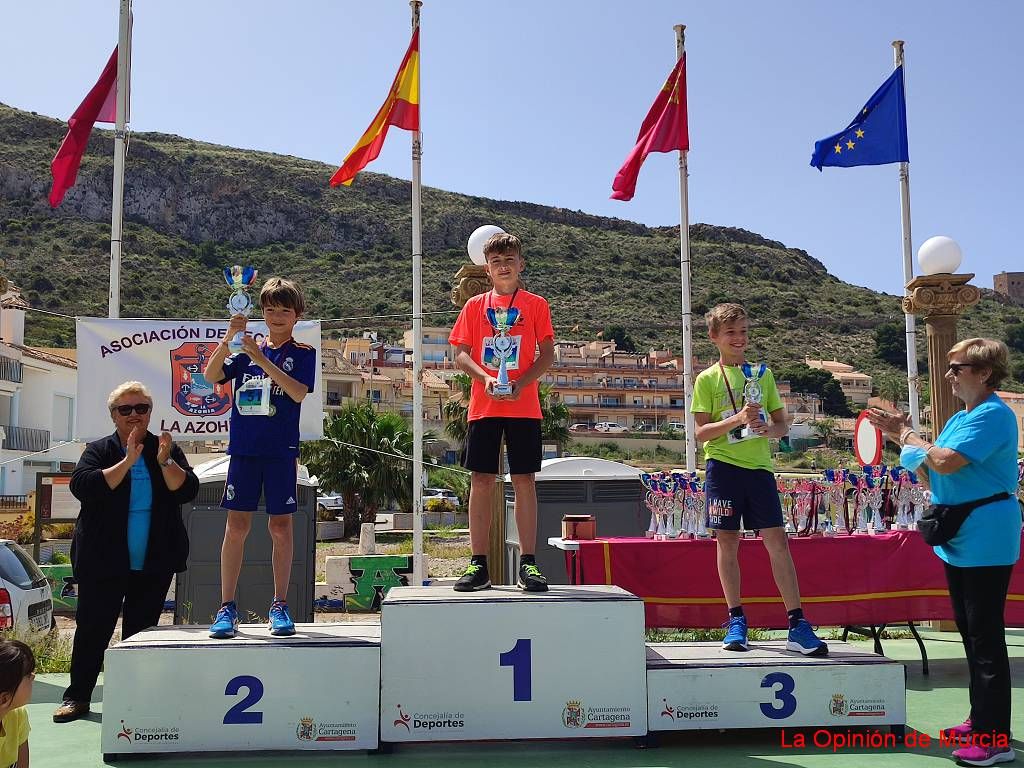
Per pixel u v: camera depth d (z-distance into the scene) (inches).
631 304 3779.5
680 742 181.2
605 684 173.6
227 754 171.5
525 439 188.2
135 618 212.4
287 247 4463.6
